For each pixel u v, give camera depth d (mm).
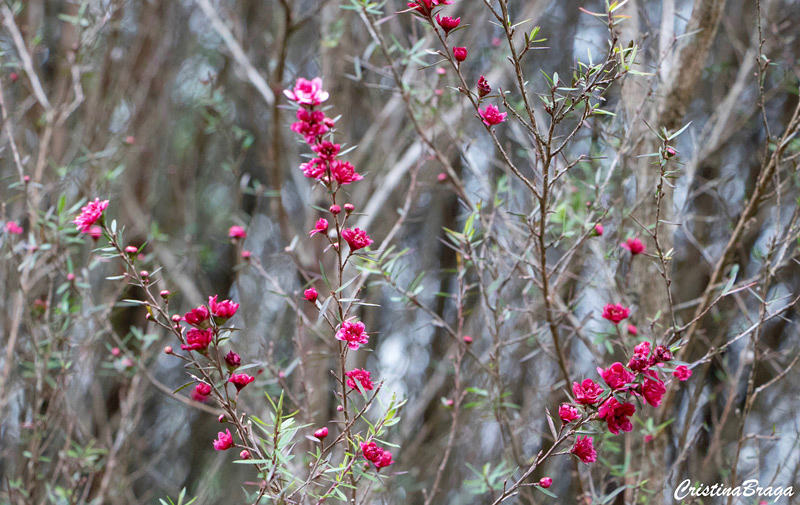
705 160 4824
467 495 5230
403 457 5035
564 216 3369
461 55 2131
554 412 4793
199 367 1991
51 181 4973
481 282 3113
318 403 4363
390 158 5488
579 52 5258
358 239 2088
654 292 3432
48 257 4324
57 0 6734
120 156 5352
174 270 5602
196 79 6930
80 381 4492
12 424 4629
